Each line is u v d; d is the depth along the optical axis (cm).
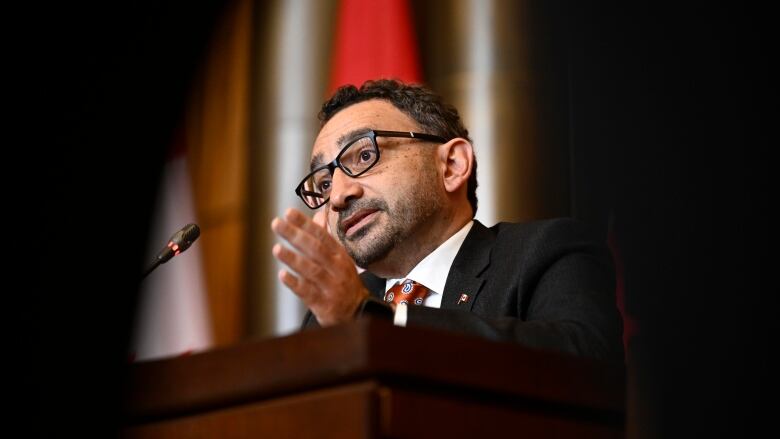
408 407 290
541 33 761
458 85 772
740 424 640
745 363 652
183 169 853
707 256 680
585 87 737
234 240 834
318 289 360
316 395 295
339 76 828
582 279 456
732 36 698
